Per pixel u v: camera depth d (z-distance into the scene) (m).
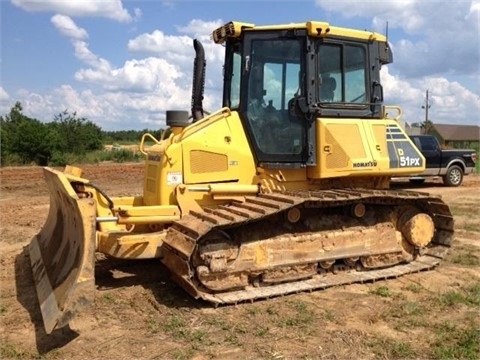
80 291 4.84
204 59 7.64
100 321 5.59
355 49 7.41
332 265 7.10
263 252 6.46
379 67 7.66
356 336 5.21
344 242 7.05
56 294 5.29
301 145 7.06
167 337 5.17
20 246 9.16
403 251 7.65
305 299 6.30
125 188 18.55
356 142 7.25
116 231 6.78
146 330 5.35
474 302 6.25
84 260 4.93
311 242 6.80
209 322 5.51
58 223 6.93
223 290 6.24
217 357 4.73
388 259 7.48
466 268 7.79
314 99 6.99
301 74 6.99
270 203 6.32
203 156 6.92
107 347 4.95
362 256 7.20
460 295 6.42
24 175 22.20
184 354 4.78
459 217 12.27
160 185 6.82
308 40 6.93
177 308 5.94
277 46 7.03
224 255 6.15
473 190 18.25
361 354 4.82
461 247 9.13
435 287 6.85
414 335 5.29
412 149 7.79
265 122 7.09
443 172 19.47
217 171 6.97
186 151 6.86
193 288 5.87
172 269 6.26
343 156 7.12
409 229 7.59
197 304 6.06
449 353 4.84
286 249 6.61
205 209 6.69
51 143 29.42
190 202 6.77
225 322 5.50
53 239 6.86
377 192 7.00
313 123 7.05
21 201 15.41
